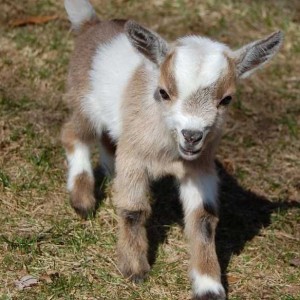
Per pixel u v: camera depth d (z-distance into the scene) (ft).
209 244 23.31
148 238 25.61
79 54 27.17
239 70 22.44
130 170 23.45
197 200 23.61
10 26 35.76
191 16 38.70
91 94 26.43
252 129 32.24
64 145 27.76
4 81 32.32
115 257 24.35
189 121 20.81
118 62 25.14
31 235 24.81
